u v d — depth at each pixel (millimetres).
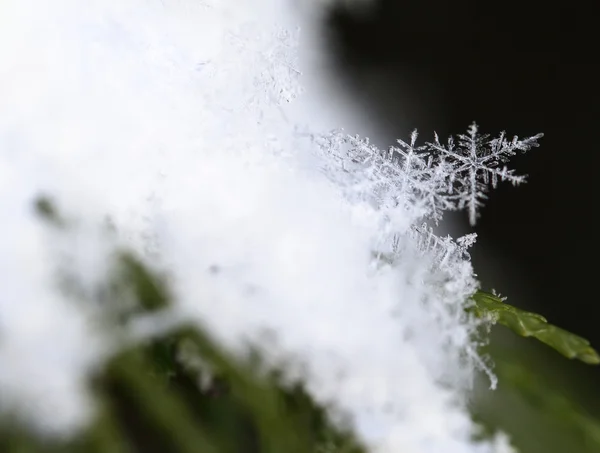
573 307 58
